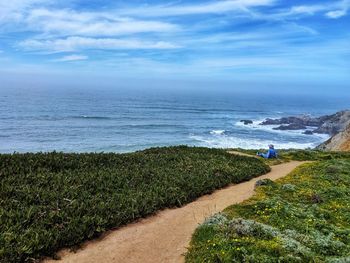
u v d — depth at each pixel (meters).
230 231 11.43
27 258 10.09
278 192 17.97
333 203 16.39
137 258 10.76
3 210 12.59
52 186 15.95
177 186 18.41
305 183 20.14
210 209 15.93
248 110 191.25
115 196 15.84
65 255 10.84
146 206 15.10
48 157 19.78
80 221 12.60
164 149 29.55
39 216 12.56
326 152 37.81
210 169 22.88
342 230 12.56
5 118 102.75
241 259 9.52
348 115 106.00
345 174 23.94
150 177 19.61
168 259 10.66
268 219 13.34
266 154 33.50
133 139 79.56
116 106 163.25
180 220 14.40
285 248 10.20
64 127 91.12
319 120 118.44
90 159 21.22
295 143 83.94
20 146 66.81
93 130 88.94
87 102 178.25
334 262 9.55
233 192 19.38
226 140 84.19
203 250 10.40
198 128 103.31
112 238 12.34
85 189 16.27
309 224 12.96
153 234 12.76
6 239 10.56
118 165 21.39
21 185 15.34
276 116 160.88
